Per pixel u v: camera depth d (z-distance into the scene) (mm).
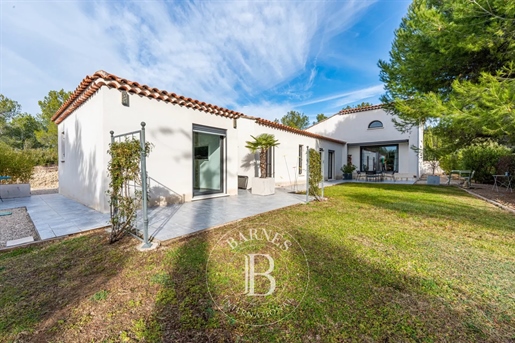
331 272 2541
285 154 11625
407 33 7129
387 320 1790
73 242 3459
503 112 4664
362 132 16891
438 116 5984
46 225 4207
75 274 2529
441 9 6469
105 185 5059
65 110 7410
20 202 6637
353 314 1859
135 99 5520
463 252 3061
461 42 5488
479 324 1750
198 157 7352
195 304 1993
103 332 1671
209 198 7246
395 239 3547
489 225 4305
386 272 2535
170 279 2393
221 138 7805
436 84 7383
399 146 16344
